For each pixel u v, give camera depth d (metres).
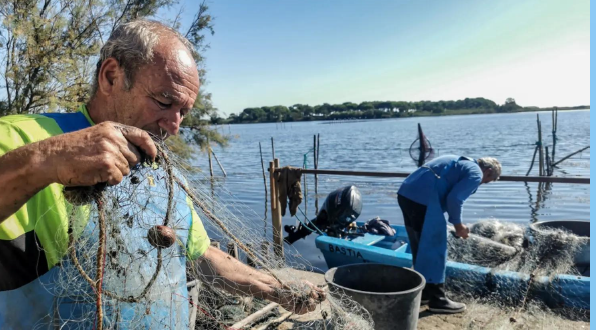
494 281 4.57
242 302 3.30
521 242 5.47
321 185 17.03
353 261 6.04
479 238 5.39
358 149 34.56
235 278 1.94
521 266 4.78
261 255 1.96
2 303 1.22
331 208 7.84
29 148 1.02
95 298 1.20
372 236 7.32
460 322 4.00
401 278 3.52
